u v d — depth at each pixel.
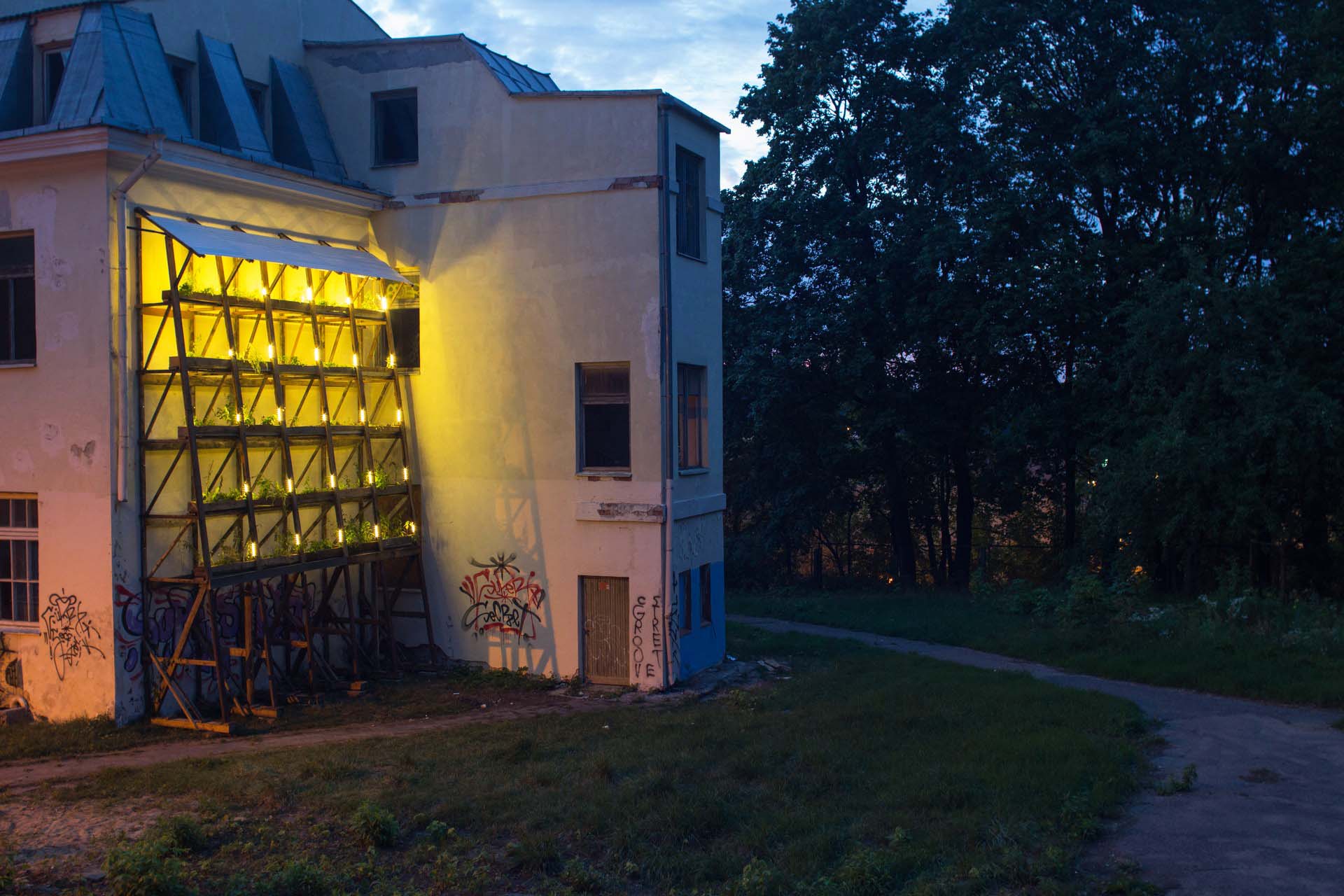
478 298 18.20
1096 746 12.23
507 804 10.23
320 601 17.81
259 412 16.91
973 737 12.85
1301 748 12.75
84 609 14.51
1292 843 9.27
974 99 27.98
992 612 25.38
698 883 8.45
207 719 14.96
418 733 14.03
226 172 15.80
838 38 28.83
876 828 9.56
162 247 15.15
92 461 14.45
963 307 28.06
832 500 34.25
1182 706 15.39
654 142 17.16
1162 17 26.59
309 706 15.97
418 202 18.61
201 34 17.17
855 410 32.16
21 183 14.86
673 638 17.19
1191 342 22.77
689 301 18.17
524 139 17.89
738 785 11.00
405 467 18.50
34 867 8.40
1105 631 20.77
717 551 19.23
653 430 17.11
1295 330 22.12
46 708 14.78
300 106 18.77
